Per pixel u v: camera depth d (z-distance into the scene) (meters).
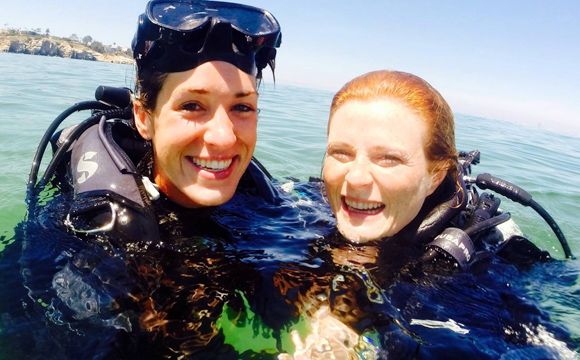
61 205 0.68
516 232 0.84
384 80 0.61
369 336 0.50
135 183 0.62
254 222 0.75
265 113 2.74
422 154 0.60
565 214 1.46
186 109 0.55
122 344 0.47
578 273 0.81
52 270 0.57
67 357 0.45
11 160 1.23
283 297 0.55
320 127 2.43
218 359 0.47
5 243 0.69
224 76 0.54
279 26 0.62
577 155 3.08
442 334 0.52
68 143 0.76
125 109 0.79
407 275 0.60
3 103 2.04
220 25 0.52
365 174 0.60
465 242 0.63
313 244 0.68
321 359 0.48
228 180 0.60
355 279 0.58
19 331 0.48
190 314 0.51
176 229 0.64
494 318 0.56
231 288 0.56
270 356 0.48
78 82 3.38
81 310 0.50
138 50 0.57
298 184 1.05
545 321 0.59
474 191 0.86
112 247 0.57
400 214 0.62
